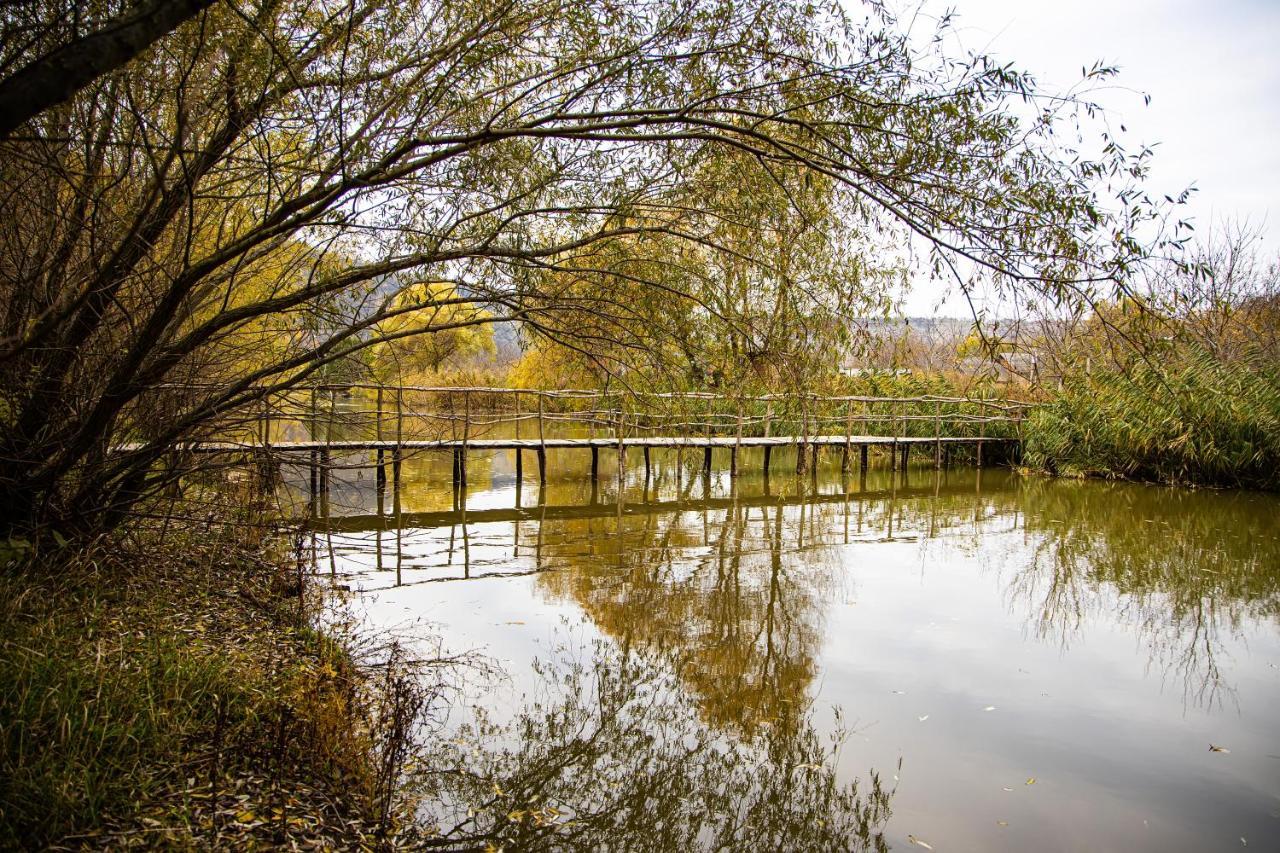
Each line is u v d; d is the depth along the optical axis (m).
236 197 4.36
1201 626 6.71
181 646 4.20
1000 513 12.27
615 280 5.00
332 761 3.56
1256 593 7.70
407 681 4.99
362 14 3.91
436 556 8.91
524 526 10.88
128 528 5.25
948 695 5.27
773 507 12.85
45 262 4.32
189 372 4.98
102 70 2.11
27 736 2.96
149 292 4.41
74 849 2.58
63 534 4.75
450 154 3.96
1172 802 3.97
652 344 5.13
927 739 4.65
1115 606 7.26
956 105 3.81
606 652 5.97
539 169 4.73
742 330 4.81
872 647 6.17
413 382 22.23
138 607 4.59
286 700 3.95
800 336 4.78
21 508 4.50
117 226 4.44
